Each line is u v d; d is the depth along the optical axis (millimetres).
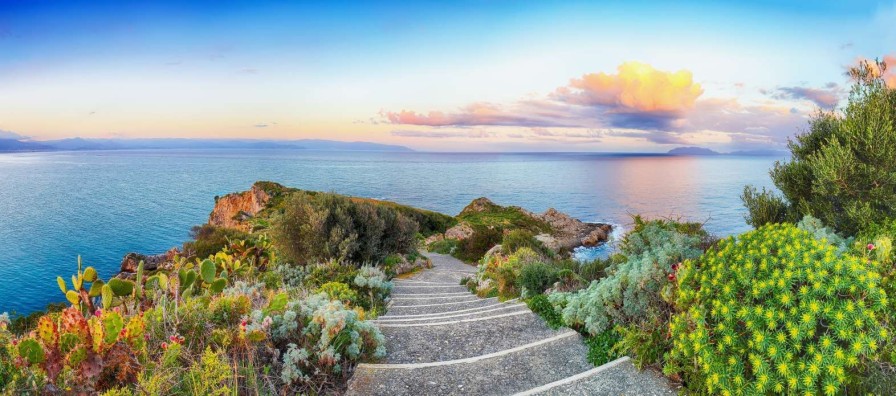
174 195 116562
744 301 3797
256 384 4031
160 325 4527
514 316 7324
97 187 137625
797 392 3445
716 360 3750
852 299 3496
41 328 3309
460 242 25750
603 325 5770
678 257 5828
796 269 3664
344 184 149625
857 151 7699
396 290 12609
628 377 4680
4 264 46656
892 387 3283
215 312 5094
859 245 4832
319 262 13875
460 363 5344
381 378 4945
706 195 94062
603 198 95188
